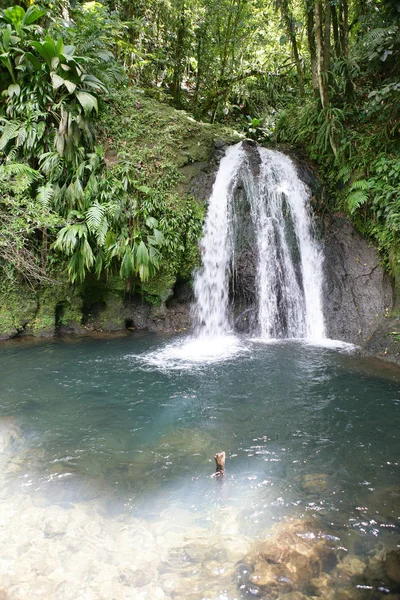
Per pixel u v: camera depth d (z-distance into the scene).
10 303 6.39
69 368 5.10
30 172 5.85
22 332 6.57
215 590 1.87
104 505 2.51
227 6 9.78
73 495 2.61
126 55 9.09
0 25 6.07
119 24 7.75
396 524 2.35
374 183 6.43
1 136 6.07
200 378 4.79
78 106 6.16
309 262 7.09
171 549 2.13
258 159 7.57
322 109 7.40
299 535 2.24
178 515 2.42
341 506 2.51
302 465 3.00
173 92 10.91
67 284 6.64
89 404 4.07
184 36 10.33
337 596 1.86
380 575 1.97
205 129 7.83
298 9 8.23
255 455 3.14
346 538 2.23
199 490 2.68
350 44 8.41
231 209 7.12
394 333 5.50
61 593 1.85
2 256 6.05
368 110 6.55
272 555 2.09
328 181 7.41
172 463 3.03
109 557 2.07
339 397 4.22
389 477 2.84
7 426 3.57
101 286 6.89
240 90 11.39
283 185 7.38
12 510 2.43
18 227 5.78
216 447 3.27
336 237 7.02
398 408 3.94
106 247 6.05
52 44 5.75
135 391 4.40
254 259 6.98
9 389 4.42
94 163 6.12
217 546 2.15
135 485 2.74
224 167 7.50
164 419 3.76
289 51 10.77
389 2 5.87
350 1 7.80
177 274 7.01
